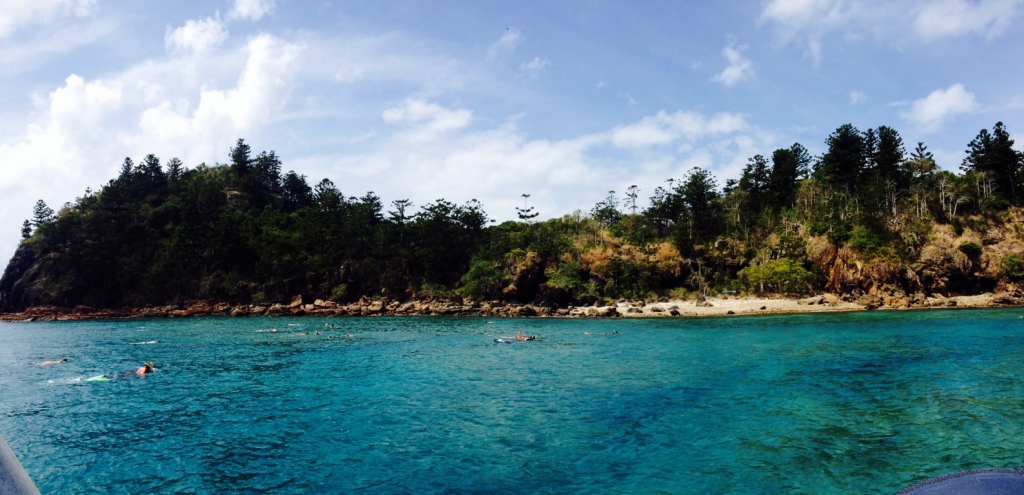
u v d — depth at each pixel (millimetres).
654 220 122562
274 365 32688
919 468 14078
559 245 109312
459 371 29656
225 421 19719
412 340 46969
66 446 17047
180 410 21422
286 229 123438
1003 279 93438
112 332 61469
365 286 106812
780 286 96000
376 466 15062
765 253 105938
